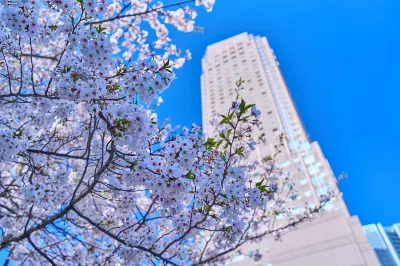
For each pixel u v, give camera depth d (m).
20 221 7.62
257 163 10.63
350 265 36.16
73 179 8.65
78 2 4.24
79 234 8.35
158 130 4.89
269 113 67.62
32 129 6.86
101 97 3.94
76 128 6.82
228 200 4.40
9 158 4.61
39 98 5.16
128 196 5.81
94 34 4.05
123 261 5.14
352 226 39.50
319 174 51.53
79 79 3.94
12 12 4.01
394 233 106.94
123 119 3.71
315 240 39.03
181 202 4.50
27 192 5.32
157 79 4.07
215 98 80.06
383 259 78.56
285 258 38.47
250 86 78.44
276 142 57.12
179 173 3.97
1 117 6.35
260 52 94.19
